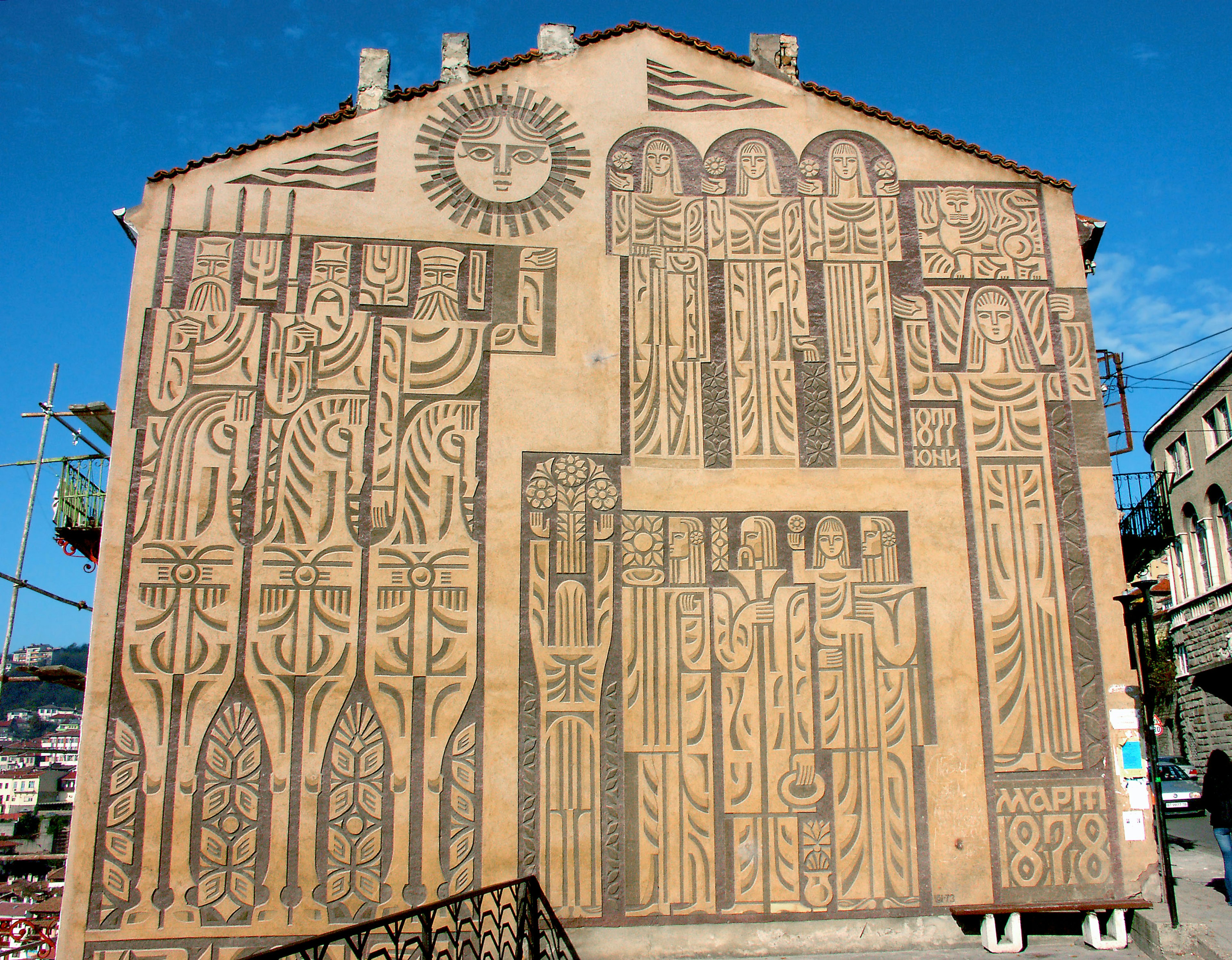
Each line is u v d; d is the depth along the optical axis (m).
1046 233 10.15
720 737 8.62
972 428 9.52
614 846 8.32
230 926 7.88
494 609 8.72
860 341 9.70
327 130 9.84
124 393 8.92
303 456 8.95
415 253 9.57
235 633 8.48
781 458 9.30
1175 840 13.62
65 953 7.71
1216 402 25.44
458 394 9.23
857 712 8.76
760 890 8.33
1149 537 11.68
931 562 9.13
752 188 10.07
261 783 8.18
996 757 8.73
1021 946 8.22
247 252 9.44
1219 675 24.09
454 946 6.34
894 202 10.13
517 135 10.01
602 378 9.38
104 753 8.11
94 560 11.66
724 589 8.95
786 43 10.57
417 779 8.30
